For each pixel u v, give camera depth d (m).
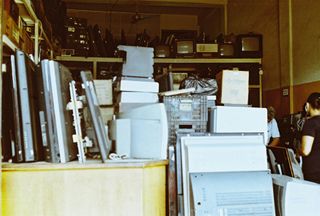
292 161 2.85
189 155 2.01
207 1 7.99
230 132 2.32
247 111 2.37
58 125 1.82
